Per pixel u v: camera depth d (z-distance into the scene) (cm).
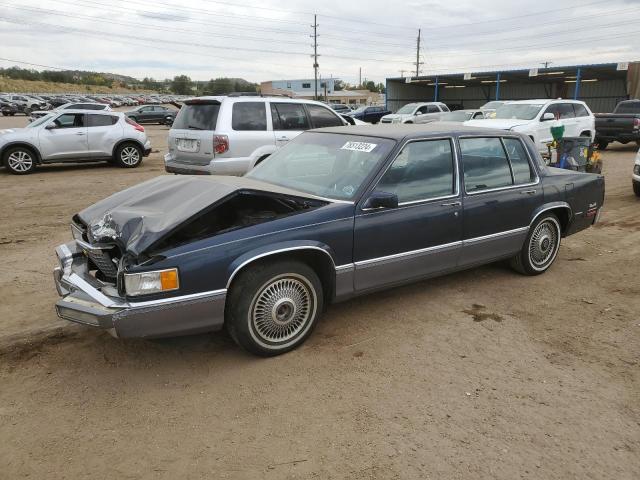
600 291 511
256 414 312
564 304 478
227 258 339
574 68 3441
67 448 283
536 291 507
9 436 292
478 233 474
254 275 353
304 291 381
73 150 1330
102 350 385
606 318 449
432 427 301
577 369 366
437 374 357
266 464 271
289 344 381
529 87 4459
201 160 885
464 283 525
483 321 439
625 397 333
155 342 396
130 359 372
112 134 1373
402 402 324
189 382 345
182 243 334
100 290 339
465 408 319
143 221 348
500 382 348
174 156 940
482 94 4750
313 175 448
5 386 339
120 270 325
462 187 458
